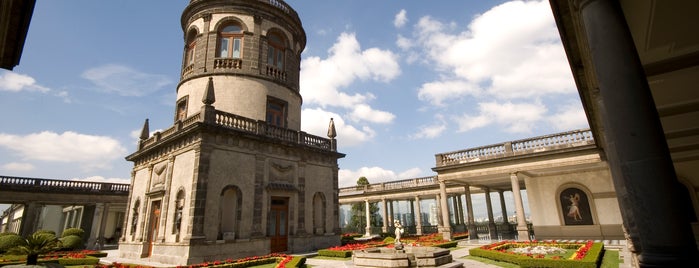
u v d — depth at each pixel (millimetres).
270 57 27172
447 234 27438
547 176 26922
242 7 26125
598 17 4582
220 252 18234
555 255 16312
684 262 3537
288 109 27203
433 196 41656
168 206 19969
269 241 21016
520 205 23672
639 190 3932
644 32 6551
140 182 24578
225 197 19719
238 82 24500
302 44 31375
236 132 20250
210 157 19016
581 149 22141
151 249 21047
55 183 32094
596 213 24406
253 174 21234
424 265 12969
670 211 3744
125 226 24328
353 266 14164
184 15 27484
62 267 15703
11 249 15062
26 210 30141
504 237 29906
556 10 6098
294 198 23594
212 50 24984
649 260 3732
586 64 7629
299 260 16078
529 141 24609
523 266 13828
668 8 5715
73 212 42375
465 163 26844
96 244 33000
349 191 46125
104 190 34938
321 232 25031
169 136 21453
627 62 4273
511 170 24797
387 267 12930
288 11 28875
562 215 25688
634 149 4027
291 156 24188
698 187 18453
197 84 24438
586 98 10352
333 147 27922
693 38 6789
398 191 41375
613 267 12922
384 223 41844
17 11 6500
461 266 13805
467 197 30125
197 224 17562
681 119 11000
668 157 3951
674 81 8391
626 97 4176
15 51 7750
